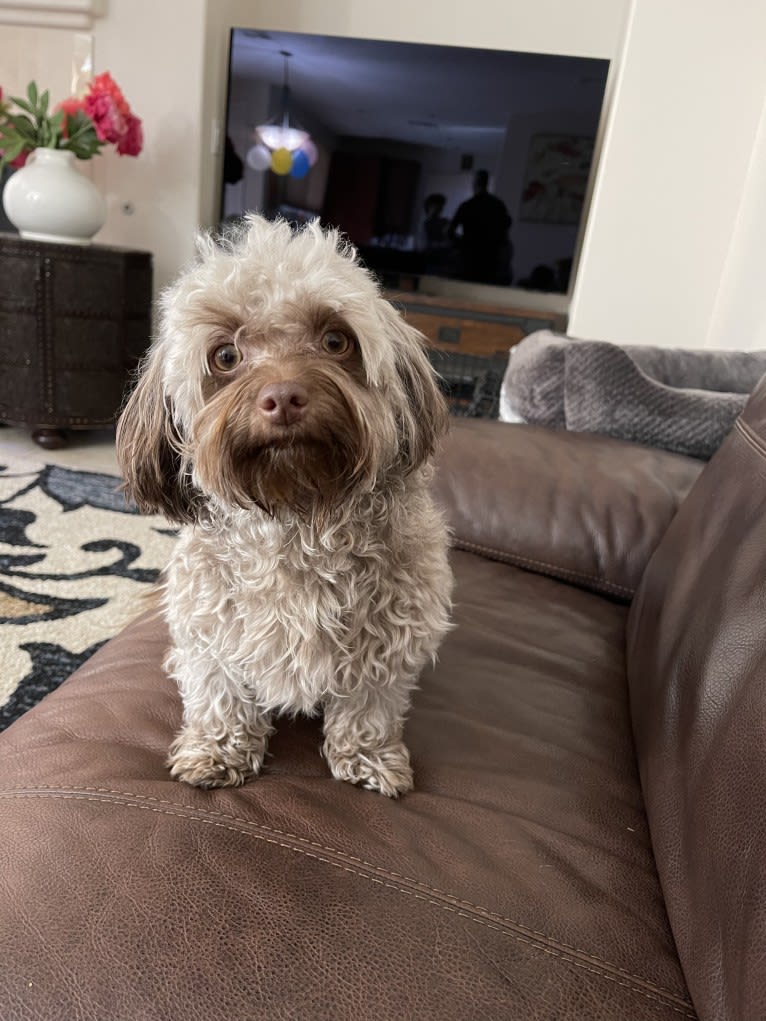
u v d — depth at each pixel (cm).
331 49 426
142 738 98
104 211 365
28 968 59
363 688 101
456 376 423
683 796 81
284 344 99
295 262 100
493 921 71
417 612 103
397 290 475
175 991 59
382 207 457
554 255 450
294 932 65
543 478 165
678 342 340
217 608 99
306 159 449
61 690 110
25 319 342
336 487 99
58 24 396
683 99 316
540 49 431
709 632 91
